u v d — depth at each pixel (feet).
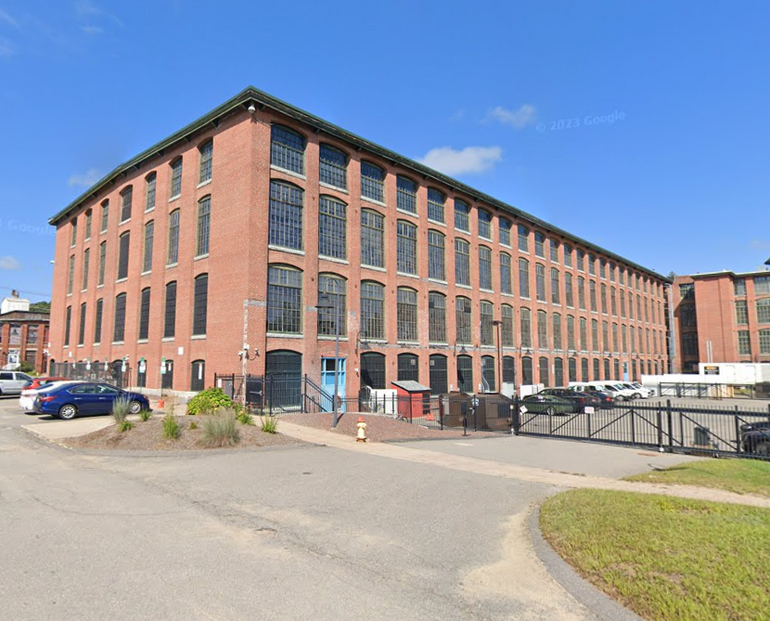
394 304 110.42
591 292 195.83
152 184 111.96
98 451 43.45
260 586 16.79
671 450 53.26
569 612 15.33
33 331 237.66
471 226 136.77
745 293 247.91
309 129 95.81
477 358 132.16
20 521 23.59
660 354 248.73
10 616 14.38
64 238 150.51
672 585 16.42
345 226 102.32
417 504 28.04
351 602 15.78
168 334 99.04
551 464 44.57
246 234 83.51
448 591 16.78
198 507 26.55
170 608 15.06
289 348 87.45
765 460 47.55
